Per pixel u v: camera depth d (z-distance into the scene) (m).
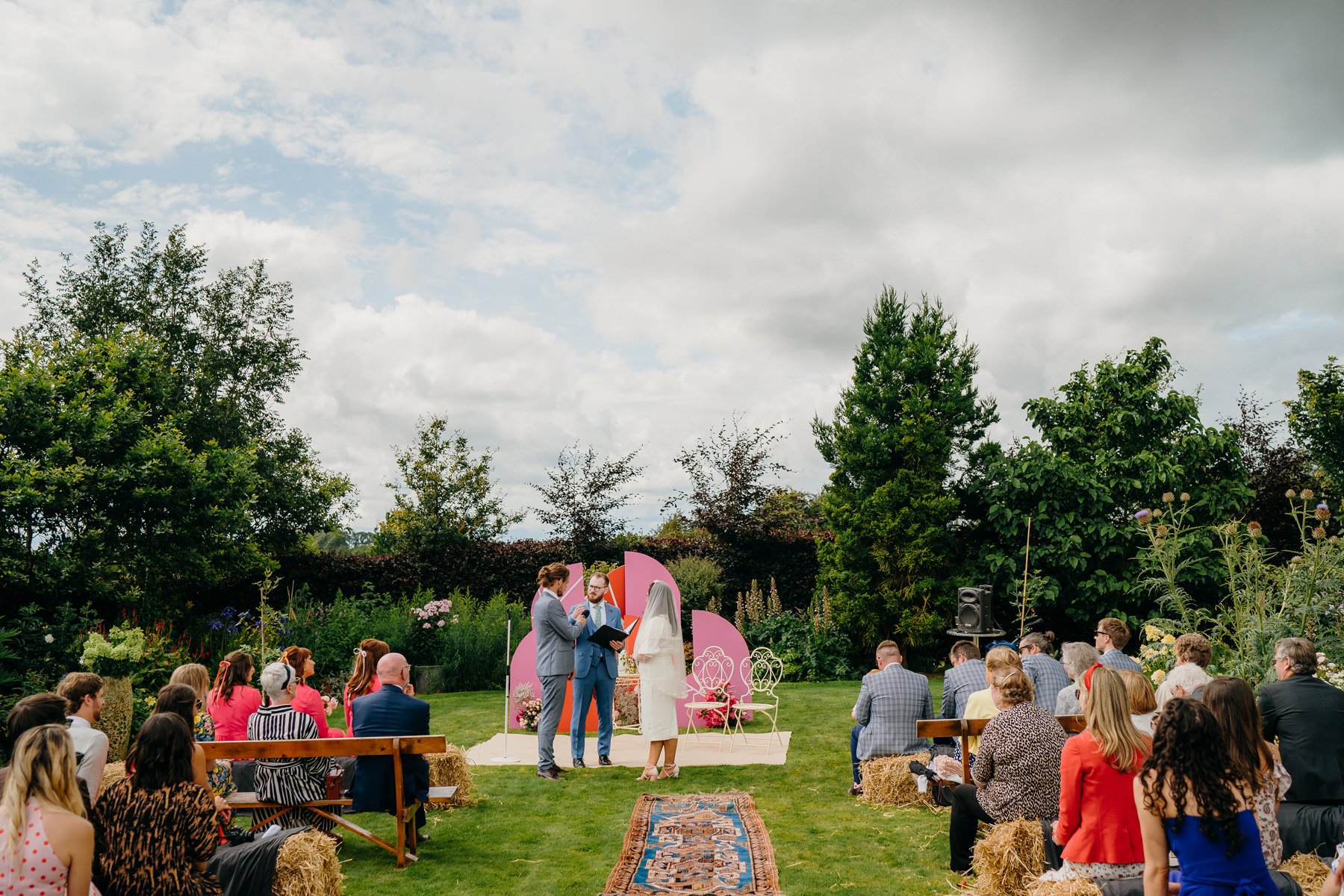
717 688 10.28
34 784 3.01
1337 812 4.59
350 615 14.00
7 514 10.41
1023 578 14.33
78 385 11.86
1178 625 9.68
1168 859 3.02
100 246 16.91
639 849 5.65
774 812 6.57
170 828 3.43
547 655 7.96
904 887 4.86
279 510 17.27
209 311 17.55
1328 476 16.52
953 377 15.20
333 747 5.27
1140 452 14.26
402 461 21.56
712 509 17.59
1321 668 7.08
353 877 5.17
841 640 15.18
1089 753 3.76
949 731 5.62
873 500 14.49
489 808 6.79
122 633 8.37
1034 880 4.06
